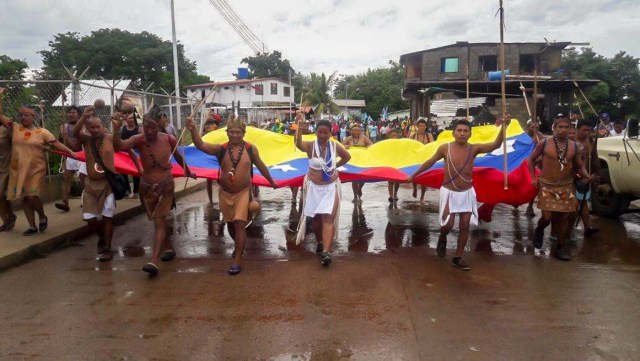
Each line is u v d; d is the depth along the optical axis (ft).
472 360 12.54
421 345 13.35
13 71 106.32
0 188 23.02
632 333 14.06
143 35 180.65
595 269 19.90
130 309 15.72
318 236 21.93
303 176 25.96
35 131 22.80
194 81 193.47
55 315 15.26
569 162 20.59
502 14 19.61
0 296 16.83
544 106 89.04
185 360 12.55
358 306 15.99
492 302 16.35
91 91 48.52
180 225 27.78
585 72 145.69
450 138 32.45
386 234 25.75
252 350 13.07
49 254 21.84
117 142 18.11
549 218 21.35
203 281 18.37
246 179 19.39
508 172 24.45
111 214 20.76
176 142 20.04
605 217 30.04
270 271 19.56
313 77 146.82
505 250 22.72
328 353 12.92
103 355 12.80
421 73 137.28
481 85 87.81
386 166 27.66
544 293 17.19
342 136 100.32
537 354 12.85
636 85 149.07
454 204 20.02
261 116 132.05
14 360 12.51
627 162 26.78
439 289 17.58
